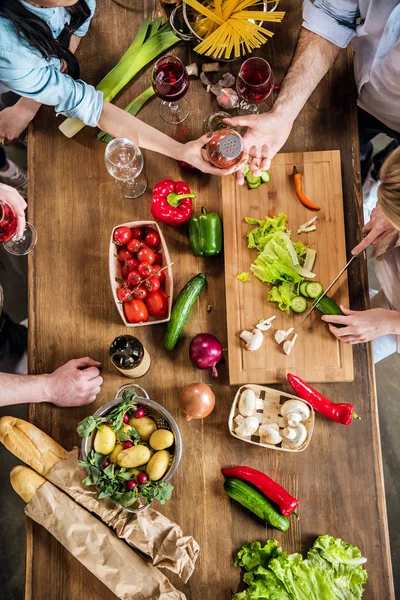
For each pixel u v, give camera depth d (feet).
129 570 4.90
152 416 5.19
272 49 6.12
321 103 6.03
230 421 5.36
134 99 6.08
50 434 5.64
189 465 5.50
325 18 5.52
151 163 6.06
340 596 5.09
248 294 5.72
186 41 6.12
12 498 9.11
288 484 5.43
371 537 5.31
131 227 5.60
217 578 5.29
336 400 5.57
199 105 6.10
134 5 6.28
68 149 6.15
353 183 5.91
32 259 6.01
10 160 8.66
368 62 5.66
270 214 5.84
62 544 5.18
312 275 5.61
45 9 4.79
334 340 5.59
